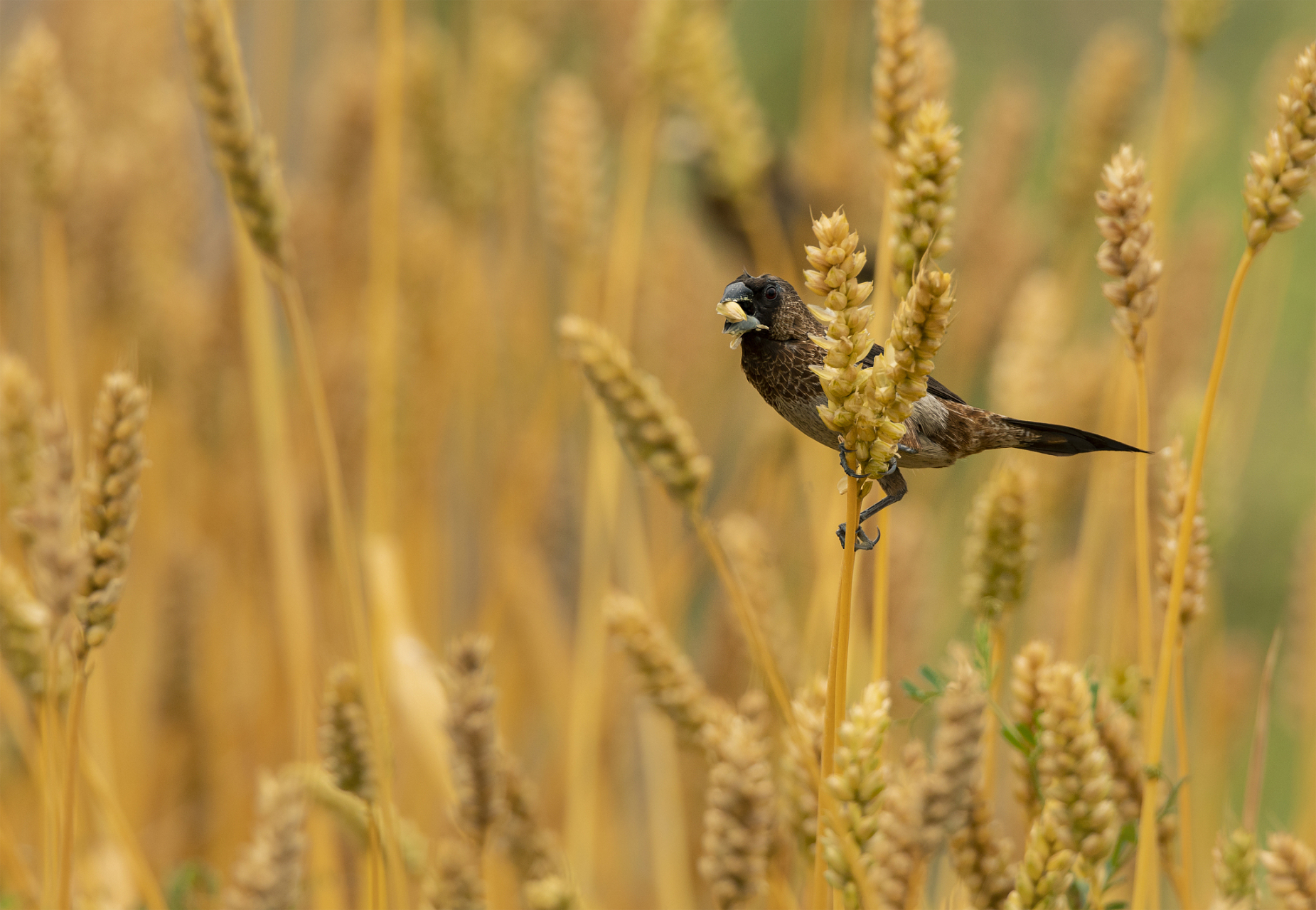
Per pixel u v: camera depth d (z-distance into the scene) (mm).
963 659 5844
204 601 6922
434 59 7977
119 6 8477
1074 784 5836
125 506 5848
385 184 6570
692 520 5941
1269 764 11211
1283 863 5863
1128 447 5977
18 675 5910
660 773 6562
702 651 6391
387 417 6570
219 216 8852
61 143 6184
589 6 9109
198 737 6973
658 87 6898
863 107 10438
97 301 7656
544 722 8250
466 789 5887
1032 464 6230
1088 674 5953
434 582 7637
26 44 6195
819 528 6113
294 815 5871
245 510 7484
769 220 7672
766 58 15531
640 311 8461
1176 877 5906
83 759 5961
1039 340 6207
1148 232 5859
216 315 7559
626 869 7551
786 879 5992
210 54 6000
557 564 8625
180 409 7770
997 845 5879
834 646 5844
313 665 6434
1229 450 6336
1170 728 6312
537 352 8602
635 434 5938
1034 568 7090
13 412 5980
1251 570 14328
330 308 7879
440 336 7949
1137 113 7707
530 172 8930
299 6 10781
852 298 5820
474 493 8289
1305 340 13969
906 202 5891
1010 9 15656
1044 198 12281
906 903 5836
